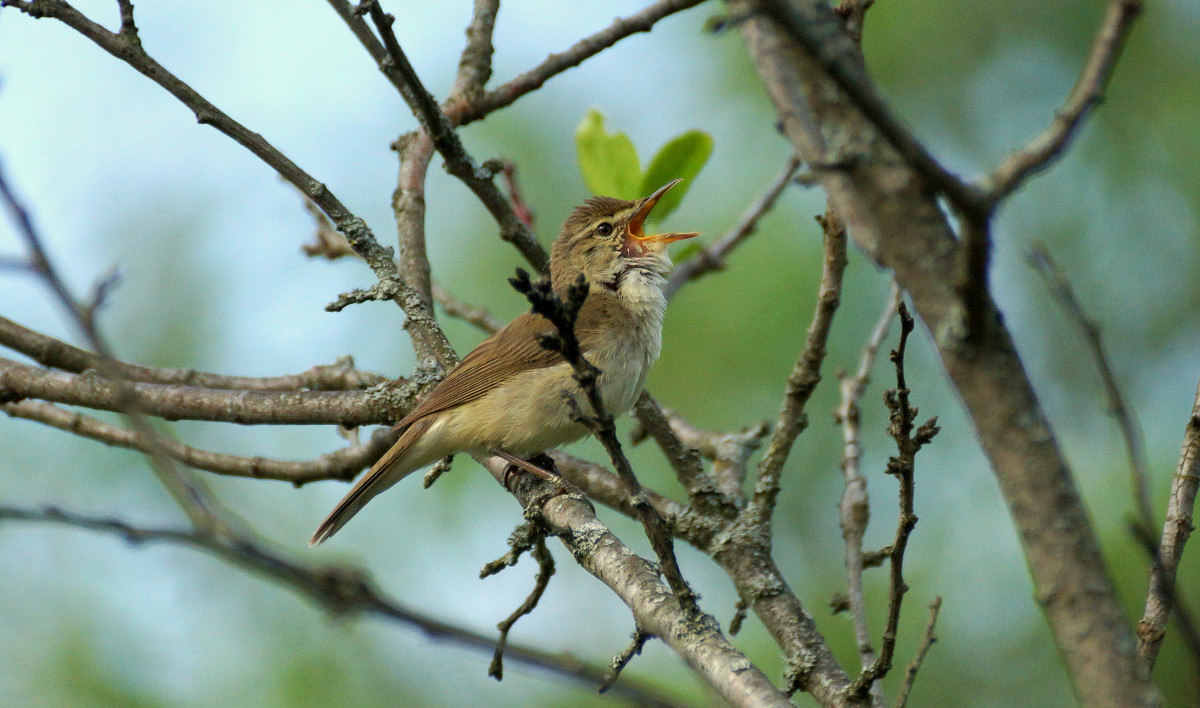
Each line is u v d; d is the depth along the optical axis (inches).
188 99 319.6
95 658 448.5
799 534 502.9
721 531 352.8
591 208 433.1
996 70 561.9
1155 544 154.4
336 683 448.1
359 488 372.5
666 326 522.9
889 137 127.1
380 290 360.2
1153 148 564.1
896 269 146.6
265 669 449.7
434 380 364.8
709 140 429.7
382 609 161.8
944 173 128.7
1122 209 559.8
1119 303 543.5
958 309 140.9
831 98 147.5
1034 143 130.0
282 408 361.1
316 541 370.0
